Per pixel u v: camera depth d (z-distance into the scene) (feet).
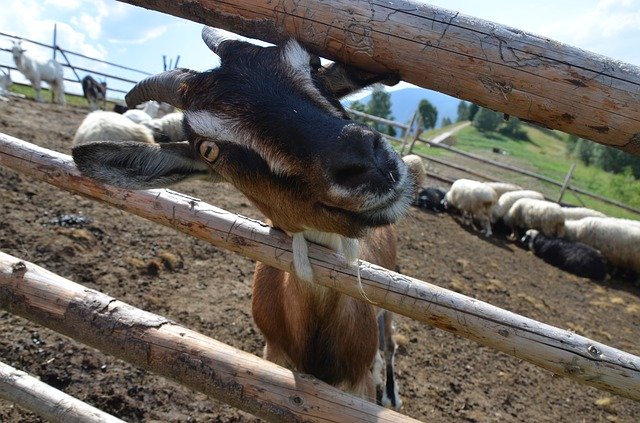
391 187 2.10
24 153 3.30
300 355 3.51
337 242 2.83
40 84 20.02
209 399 4.91
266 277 3.88
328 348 3.41
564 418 6.33
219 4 2.05
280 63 2.37
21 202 7.65
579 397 6.83
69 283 2.75
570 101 1.73
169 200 3.01
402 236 12.32
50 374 4.70
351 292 2.64
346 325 3.40
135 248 7.43
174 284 6.88
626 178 36.86
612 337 9.37
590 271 13.24
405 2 1.86
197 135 2.45
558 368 2.25
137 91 3.09
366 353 3.64
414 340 7.16
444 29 1.80
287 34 2.04
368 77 2.26
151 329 2.58
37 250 6.54
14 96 18.61
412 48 1.86
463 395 6.27
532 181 31.01
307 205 2.27
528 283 11.46
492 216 16.20
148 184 2.78
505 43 1.75
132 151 2.69
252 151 2.27
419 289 2.50
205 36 2.77
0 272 2.71
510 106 1.84
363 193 2.05
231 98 2.33
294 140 2.15
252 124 2.25
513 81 1.77
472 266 11.49
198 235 2.97
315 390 2.48
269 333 3.91
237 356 2.55
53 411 3.01
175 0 2.10
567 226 15.05
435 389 6.25
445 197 16.63
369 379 3.94
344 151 2.04
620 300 11.75
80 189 3.20
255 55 2.46
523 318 2.35
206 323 6.21
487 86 1.82
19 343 4.91
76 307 2.62
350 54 1.99
